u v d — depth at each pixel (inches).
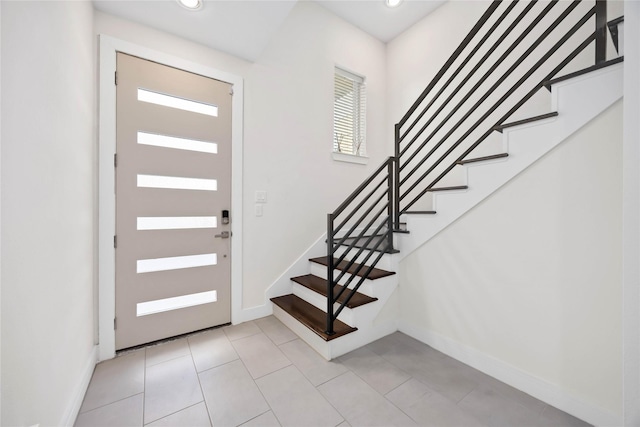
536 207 57.2
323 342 72.4
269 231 100.7
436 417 51.6
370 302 80.0
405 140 129.0
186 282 84.4
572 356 52.5
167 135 80.6
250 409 53.6
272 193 101.3
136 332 76.5
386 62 139.9
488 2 99.3
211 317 89.0
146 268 78.1
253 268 97.1
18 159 34.0
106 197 71.6
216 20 75.9
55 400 43.5
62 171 47.8
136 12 72.3
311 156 111.8
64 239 48.3
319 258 111.1
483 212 66.4
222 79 89.7
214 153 88.5
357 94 132.0
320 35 114.3
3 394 30.5
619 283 47.1
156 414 52.1
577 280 51.8
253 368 67.3
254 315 97.0
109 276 72.1
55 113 44.9
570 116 51.5
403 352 75.6
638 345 33.6
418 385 61.1
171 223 81.7
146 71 77.5
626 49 34.4
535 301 57.6
